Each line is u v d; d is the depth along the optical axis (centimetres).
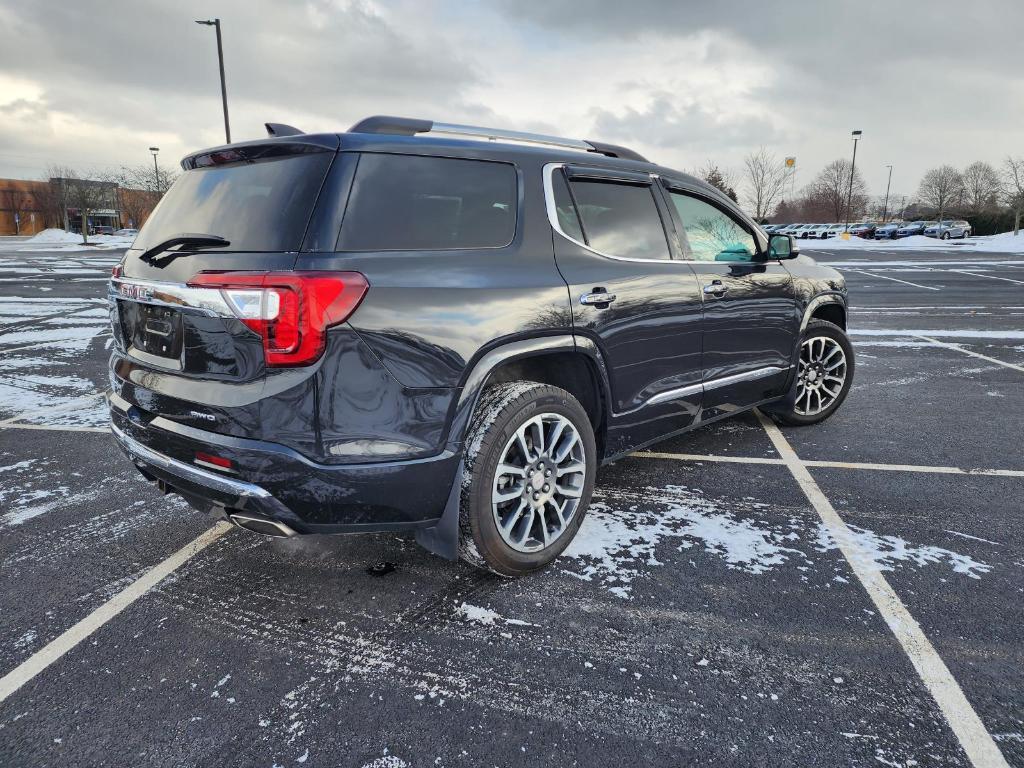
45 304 1190
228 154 255
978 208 6531
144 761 181
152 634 237
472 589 265
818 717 196
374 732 191
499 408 249
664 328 321
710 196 378
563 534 281
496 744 186
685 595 260
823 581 270
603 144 334
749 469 393
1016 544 300
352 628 240
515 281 258
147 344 251
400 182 241
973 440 446
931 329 943
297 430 212
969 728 191
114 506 344
